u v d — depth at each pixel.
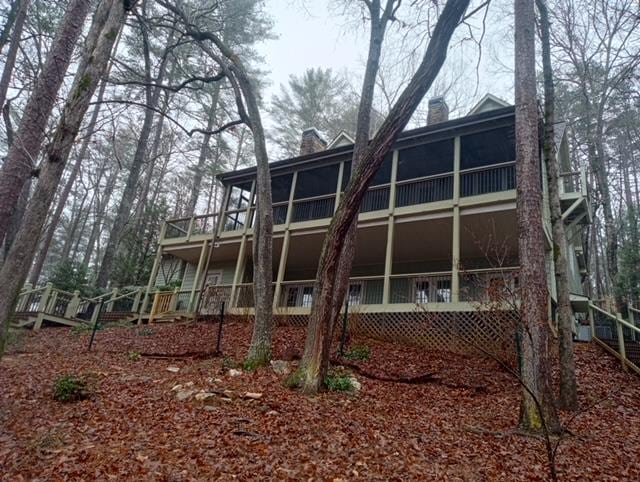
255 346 7.59
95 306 15.38
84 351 9.40
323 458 4.01
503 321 8.58
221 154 26.81
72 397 5.41
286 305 14.26
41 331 12.58
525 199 5.62
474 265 13.25
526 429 4.96
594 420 5.89
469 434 5.01
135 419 4.79
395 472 3.81
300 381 6.23
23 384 6.09
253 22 19.66
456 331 9.58
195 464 3.73
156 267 17.05
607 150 20.86
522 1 6.54
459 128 11.92
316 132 18.19
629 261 16.02
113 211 33.44
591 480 3.86
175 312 14.61
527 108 6.00
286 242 14.25
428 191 12.48
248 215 15.51
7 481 3.38
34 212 4.27
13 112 9.75
